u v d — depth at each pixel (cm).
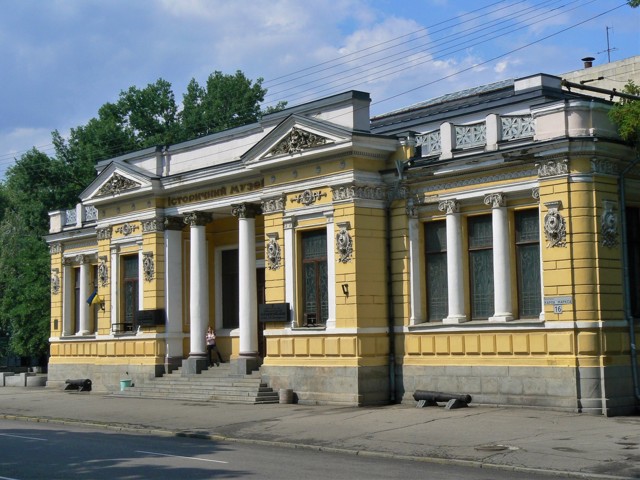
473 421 2395
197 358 3644
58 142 6469
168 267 3803
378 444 2134
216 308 3947
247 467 1788
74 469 1786
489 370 2717
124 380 3847
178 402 3328
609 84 4538
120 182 3941
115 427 2762
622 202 2611
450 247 2853
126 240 3966
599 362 2489
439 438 2161
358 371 2911
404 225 3002
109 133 6378
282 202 3206
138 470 1753
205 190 3628
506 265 2711
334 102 3061
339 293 2992
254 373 3397
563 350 2531
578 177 2538
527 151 2622
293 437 2323
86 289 4522
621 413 2500
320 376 3025
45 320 5734
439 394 2755
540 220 2608
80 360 4444
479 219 2847
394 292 3022
